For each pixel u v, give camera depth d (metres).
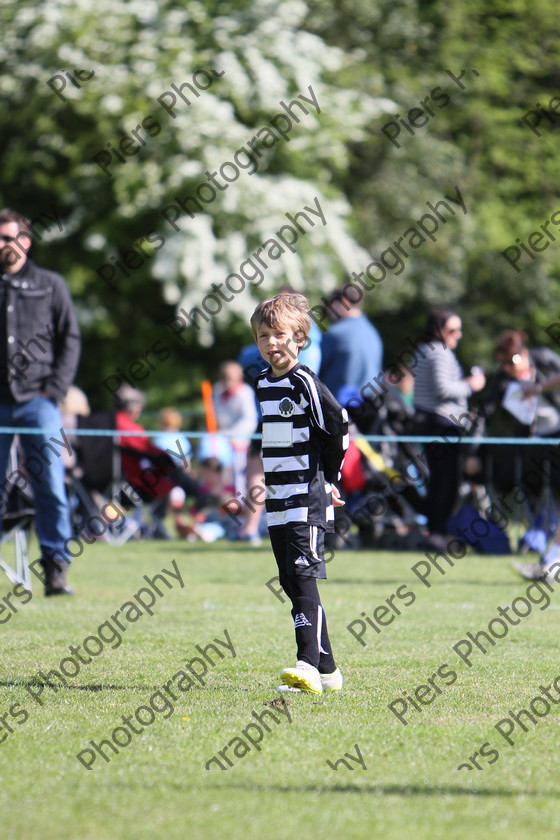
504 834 9.15
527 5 76.12
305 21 70.75
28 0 62.44
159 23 62.56
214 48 62.25
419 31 73.00
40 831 9.21
